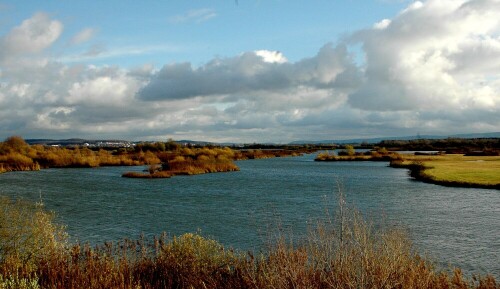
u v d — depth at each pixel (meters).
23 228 11.36
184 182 56.47
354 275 7.72
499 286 10.53
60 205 35.41
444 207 34.03
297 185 52.34
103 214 30.75
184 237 11.55
